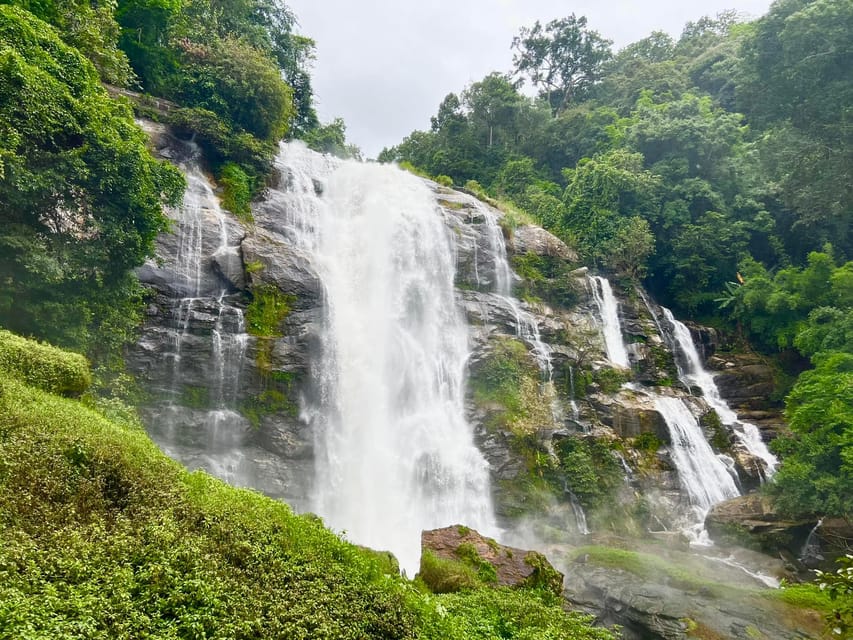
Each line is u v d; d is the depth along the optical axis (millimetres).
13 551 4508
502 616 7750
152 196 14445
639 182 33500
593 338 26953
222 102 25484
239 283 19500
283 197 24516
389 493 18516
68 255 12484
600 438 21797
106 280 13750
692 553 16531
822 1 20406
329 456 18438
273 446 17703
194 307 18109
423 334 24031
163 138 22141
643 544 16969
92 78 14281
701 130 34219
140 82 24750
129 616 4363
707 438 23969
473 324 24766
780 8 22328
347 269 23562
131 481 6168
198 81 25625
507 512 19125
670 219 32906
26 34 12562
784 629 10539
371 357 21219
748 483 22594
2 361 8633
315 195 26984
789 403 19625
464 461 19953
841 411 16562
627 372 25922
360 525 17250
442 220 28109
